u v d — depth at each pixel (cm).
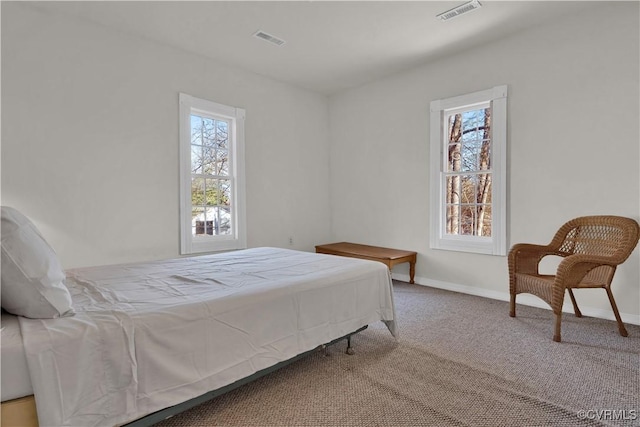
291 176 475
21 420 104
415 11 293
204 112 387
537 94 321
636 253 272
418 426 150
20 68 272
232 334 153
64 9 285
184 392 136
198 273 208
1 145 265
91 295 158
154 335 129
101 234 314
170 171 357
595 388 181
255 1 277
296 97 479
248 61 396
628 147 275
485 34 334
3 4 264
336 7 286
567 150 305
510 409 162
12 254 117
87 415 113
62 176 293
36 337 107
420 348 232
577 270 240
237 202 414
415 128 419
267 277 198
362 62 399
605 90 285
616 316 252
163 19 303
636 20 271
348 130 496
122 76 324
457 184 393
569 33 302
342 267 226
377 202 464
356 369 203
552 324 276
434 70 398
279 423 153
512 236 341
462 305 330
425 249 413
